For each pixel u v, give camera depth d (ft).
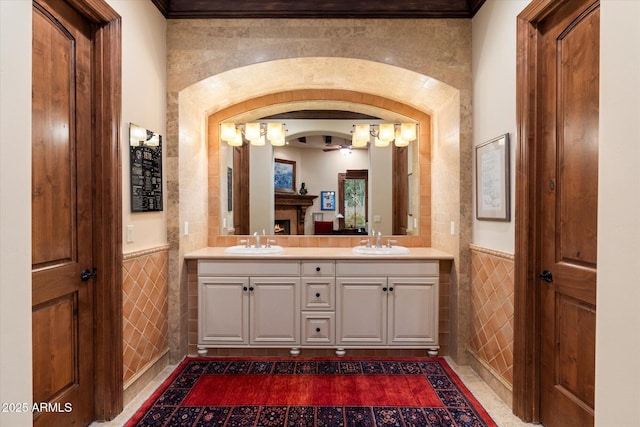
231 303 9.11
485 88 7.97
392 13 8.64
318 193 11.55
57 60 5.58
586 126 5.31
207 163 11.12
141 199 7.44
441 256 9.09
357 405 6.98
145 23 7.68
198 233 10.30
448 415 6.67
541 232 6.40
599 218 3.05
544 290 6.33
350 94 11.15
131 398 7.10
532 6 6.14
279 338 9.11
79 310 6.15
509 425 6.38
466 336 8.77
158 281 8.21
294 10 8.59
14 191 2.96
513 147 6.82
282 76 9.66
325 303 9.11
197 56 8.73
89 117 6.32
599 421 3.02
